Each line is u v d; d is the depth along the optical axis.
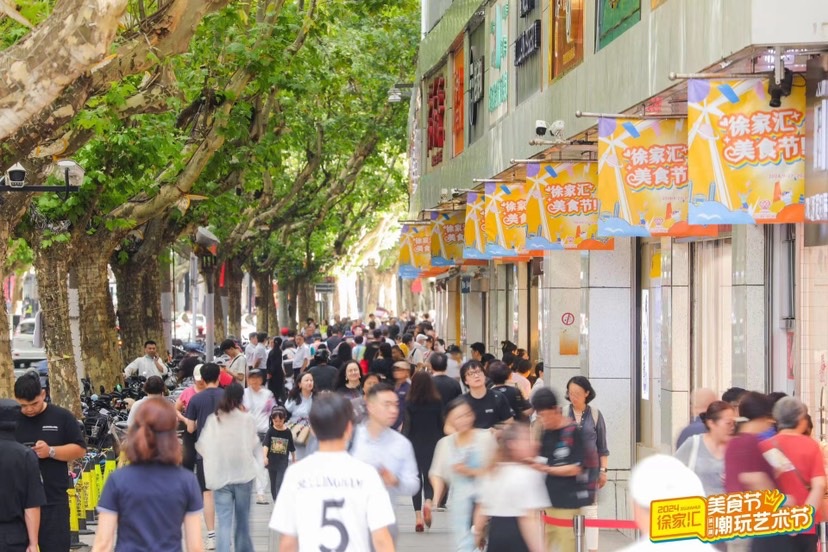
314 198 56.09
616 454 22.41
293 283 75.44
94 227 29.23
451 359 27.09
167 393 26.42
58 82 11.66
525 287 34.66
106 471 19.30
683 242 19.52
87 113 18.23
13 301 78.44
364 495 7.88
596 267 22.55
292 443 17.50
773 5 12.23
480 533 10.97
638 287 22.53
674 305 19.62
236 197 33.81
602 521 11.55
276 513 7.96
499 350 38.31
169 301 43.00
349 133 49.69
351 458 7.99
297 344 38.94
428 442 17.28
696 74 12.98
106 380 29.83
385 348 27.16
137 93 20.33
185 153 29.23
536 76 24.86
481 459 12.13
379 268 104.75
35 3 15.70
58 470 12.14
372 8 40.75
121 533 8.48
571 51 21.48
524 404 17.95
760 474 10.35
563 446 11.97
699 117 12.70
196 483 8.64
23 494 10.38
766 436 10.73
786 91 12.50
